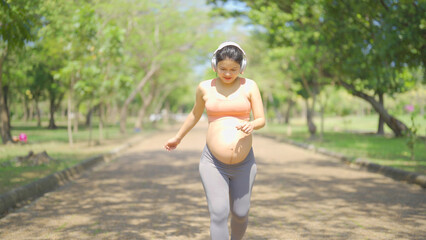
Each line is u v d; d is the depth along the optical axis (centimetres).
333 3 1134
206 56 3011
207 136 314
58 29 1220
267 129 3359
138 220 492
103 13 1680
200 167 315
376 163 955
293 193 670
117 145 1602
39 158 940
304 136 2291
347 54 1343
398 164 934
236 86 309
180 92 5688
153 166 1052
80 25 1263
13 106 4616
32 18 659
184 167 1028
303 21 1466
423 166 888
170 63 3056
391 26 952
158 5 2670
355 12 1077
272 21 1516
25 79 2284
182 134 334
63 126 3753
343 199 617
